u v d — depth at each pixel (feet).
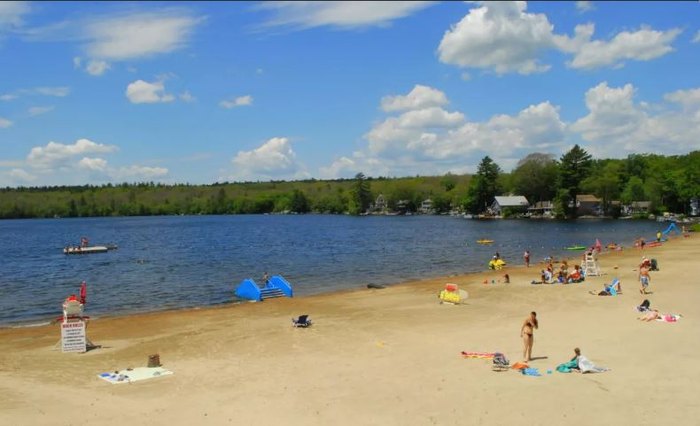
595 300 122.62
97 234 480.64
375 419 56.59
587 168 573.74
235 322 111.34
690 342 81.87
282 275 192.95
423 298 135.23
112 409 61.11
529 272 183.42
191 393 66.08
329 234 422.82
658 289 133.80
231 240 377.50
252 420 57.36
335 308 124.67
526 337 75.05
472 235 375.66
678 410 56.34
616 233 366.22
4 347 95.20
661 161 630.74
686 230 359.46
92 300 149.28
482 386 65.31
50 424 56.90
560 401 59.72
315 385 67.87
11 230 583.58
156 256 271.69
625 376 67.15
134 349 90.07
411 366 74.69
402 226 517.14
